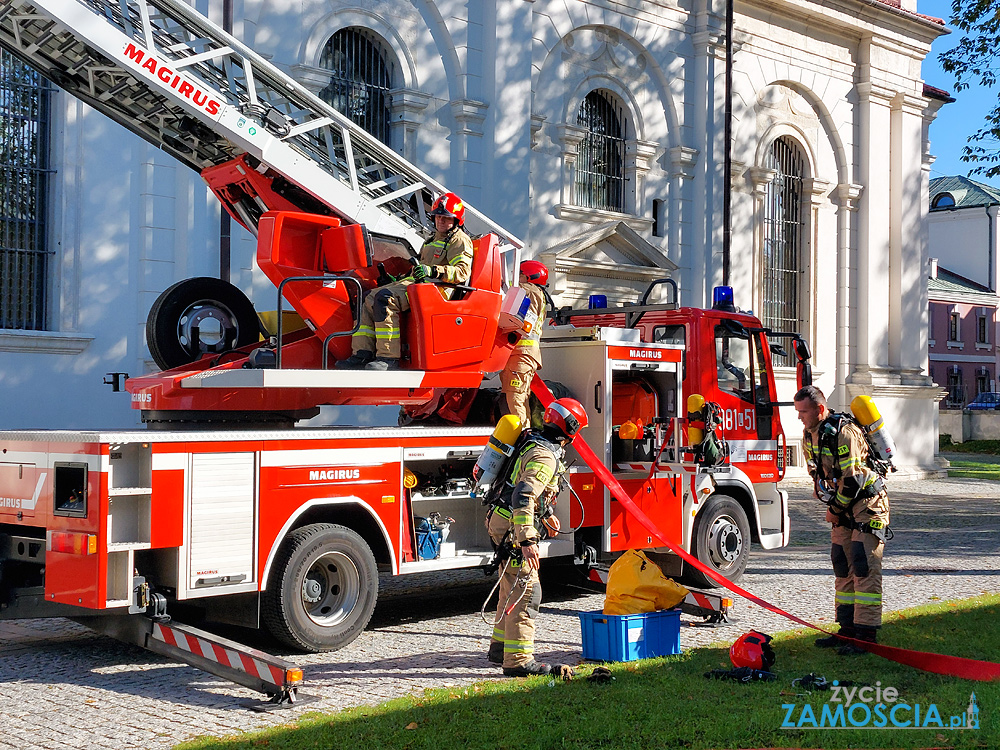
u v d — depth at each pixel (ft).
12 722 17.89
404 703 18.57
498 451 21.06
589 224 63.57
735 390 32.96
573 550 28.48
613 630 21.91
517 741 16.25
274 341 27.55
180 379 23.49
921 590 32.24
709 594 26.53
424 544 25.61
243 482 22.08
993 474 87.15
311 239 26.25
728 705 18.37
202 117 26.18
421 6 55.93
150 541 20.66
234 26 47.62
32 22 25.43
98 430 22.43
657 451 30.19
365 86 54.39
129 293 45.06
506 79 58.34
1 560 22.70
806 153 77.10
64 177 43.37
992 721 17.33
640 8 66.23
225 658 19.61
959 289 187.73
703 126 69.26
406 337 26.00
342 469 23.79
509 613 20.90
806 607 29.27
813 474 23.95
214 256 46.78
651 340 32.91
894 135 82.74
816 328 77.56
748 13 72.28
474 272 27.09
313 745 16.20
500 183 57.93
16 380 42.11
